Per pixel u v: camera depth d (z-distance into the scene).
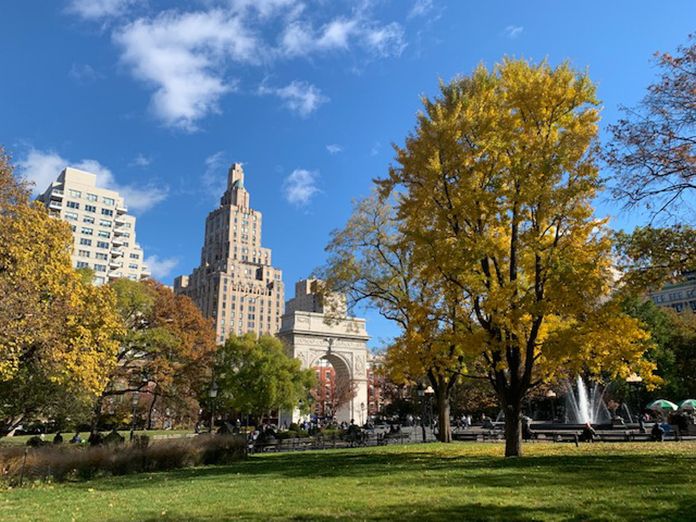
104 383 25.48
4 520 10.19
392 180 21.22
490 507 9.59
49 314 21.27
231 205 186.25
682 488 10.69
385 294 29.34
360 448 29.67
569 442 27.83
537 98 18.34
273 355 58.22
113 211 137.62
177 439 23.12
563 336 16.64
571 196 16.86
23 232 20.92
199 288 176.75
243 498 11.74
